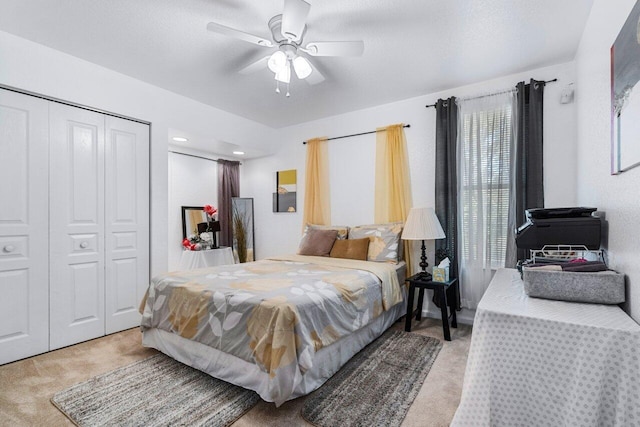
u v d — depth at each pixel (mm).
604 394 1018
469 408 1187
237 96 3396
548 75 2744
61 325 2520
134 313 2990
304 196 4312
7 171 2279
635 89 1171
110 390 1887
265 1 1895
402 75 2896
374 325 2621
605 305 1312
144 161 3072
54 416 1649
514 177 2826
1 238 2252
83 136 2662
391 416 1641
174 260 4227
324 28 2160
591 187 1977
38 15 2023
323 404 1748
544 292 1415
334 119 4035
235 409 1703
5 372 2119
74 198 2609
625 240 1313
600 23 1756
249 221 4875
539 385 1107
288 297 1851
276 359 1611
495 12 2006
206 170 4609
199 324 2021
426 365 2203
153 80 3000
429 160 3355
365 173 3785
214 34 2250
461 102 3098
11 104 2293
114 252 2855
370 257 3260
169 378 2023
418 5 1931
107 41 2338
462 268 3074
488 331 1199
